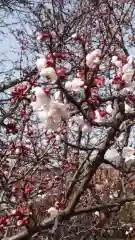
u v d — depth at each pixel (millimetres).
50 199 4641
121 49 5641
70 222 6035
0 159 4430
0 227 3582
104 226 5719
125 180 5145
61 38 5340
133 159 3359
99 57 2582
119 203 3477
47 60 2459
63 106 2545
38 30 6098
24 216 3223
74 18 5953
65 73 2477
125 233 7625
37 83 3707
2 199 3814
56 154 4965
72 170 4852
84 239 5434
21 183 4293
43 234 3443
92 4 5906
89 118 2760
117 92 3037
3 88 6129
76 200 3316
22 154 4801
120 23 5191
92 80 2592
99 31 5508
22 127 4836
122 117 3057
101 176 6551
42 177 4652
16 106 4836
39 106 2568
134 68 2998
